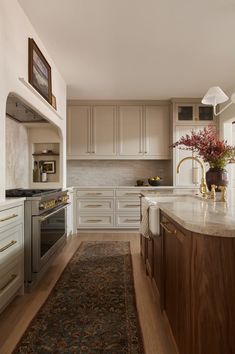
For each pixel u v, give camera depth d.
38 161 4.14
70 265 2.96
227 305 1.03
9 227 1.96
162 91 4.39
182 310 1.26
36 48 2.55
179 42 2.79
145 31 2.57
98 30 2.54
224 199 1.95
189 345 1.14
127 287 2.38
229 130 4.57
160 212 1.87
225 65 3.39
